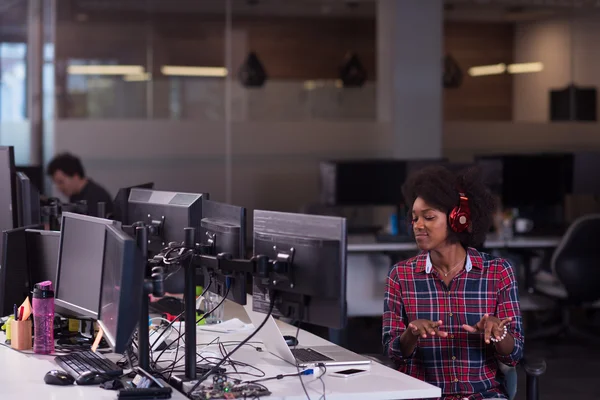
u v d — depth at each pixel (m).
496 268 2.68
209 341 2.99
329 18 8.41
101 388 2.33
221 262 2.38
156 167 8.06
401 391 2.30
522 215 6.93
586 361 5.55
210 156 8.18
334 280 2.31
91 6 7.90
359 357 2.69
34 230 3.12
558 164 6.66
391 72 8.29
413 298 2.69
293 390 2.30
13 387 2.34
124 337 2.09
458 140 8.82
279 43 8.30
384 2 8.32
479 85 8.79
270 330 2.66
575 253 5.55
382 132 8.45
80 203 3.96
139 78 8.01
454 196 2.60
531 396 2.71
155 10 8.02
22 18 7.81
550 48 8.80
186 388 2.33
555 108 8.79
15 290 3.15
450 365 2.63
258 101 8.28
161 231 3.16
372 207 7.88
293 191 8.36
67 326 3.08
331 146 8.41
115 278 2.21
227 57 8.20
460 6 8.78
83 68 7.92
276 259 2.42
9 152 3.60
